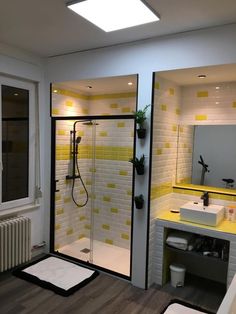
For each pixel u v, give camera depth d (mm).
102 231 3949
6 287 2844
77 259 3453
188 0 1957
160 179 3012
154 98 2750
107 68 2980
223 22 2301
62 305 2584
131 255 2961
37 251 3605
